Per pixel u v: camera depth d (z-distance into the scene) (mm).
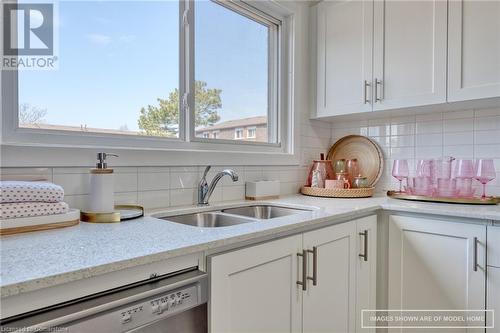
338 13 2100
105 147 1306
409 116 2119
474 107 1834
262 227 1082
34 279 602
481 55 1557
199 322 883
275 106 2188
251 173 1916
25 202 949
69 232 965
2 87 1106
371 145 2262
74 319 644
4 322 593
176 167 1551
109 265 699
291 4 2123
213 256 920
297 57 2180
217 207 1584
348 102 2047
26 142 1148
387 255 1679
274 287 1107
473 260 1408
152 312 759
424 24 1736
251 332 1024
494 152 1814
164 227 1051
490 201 1596
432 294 1531
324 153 2422
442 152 1990
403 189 2104
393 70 1848
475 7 1573
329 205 1633
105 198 1143
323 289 1326
